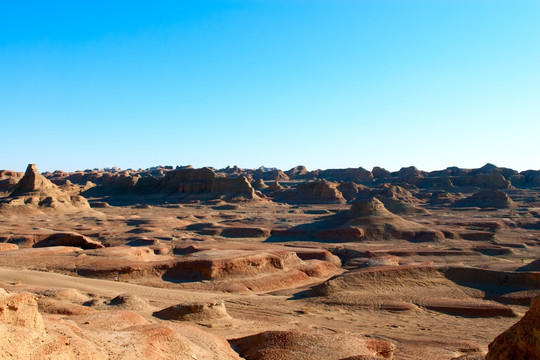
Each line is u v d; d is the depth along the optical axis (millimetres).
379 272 54531
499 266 69312
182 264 61656
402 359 28828
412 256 81125
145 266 60969
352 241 99062
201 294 50656
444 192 195250
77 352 17297
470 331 38281
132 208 177000
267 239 104312
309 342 26875
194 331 27984
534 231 112188
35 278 49781
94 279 53469
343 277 53438
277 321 39375
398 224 105438
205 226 117375
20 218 127062
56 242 86688
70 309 33438
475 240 99562
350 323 40094
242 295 52406
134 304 39406
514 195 193000
